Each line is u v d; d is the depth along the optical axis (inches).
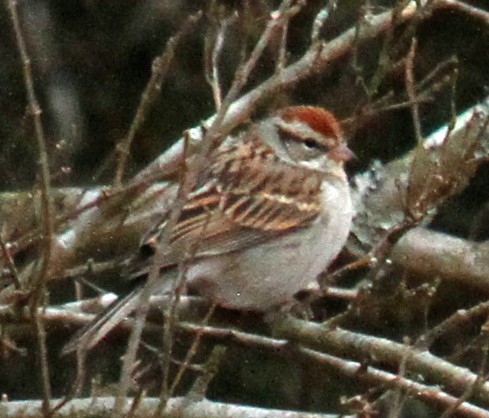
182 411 410.0
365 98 460.1
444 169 439.2
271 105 513.3
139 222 482.6
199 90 625.3
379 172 506.6
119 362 566.9
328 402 582.6
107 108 630.5
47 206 377.4
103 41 637.3
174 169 406.0
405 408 561.3
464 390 389.7
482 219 622.2
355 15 598.9
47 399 367.9
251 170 456.8
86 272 429.7
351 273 544.7
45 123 621.3
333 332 409.1
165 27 634.2
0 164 577.3
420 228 523.8
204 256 438.3
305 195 453.1
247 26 443.2
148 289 333.4
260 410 409.4
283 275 448.5
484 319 569.0
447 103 619.5
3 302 418.6
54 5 639.8
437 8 548.4
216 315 445.7
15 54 629.0
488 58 625.9
